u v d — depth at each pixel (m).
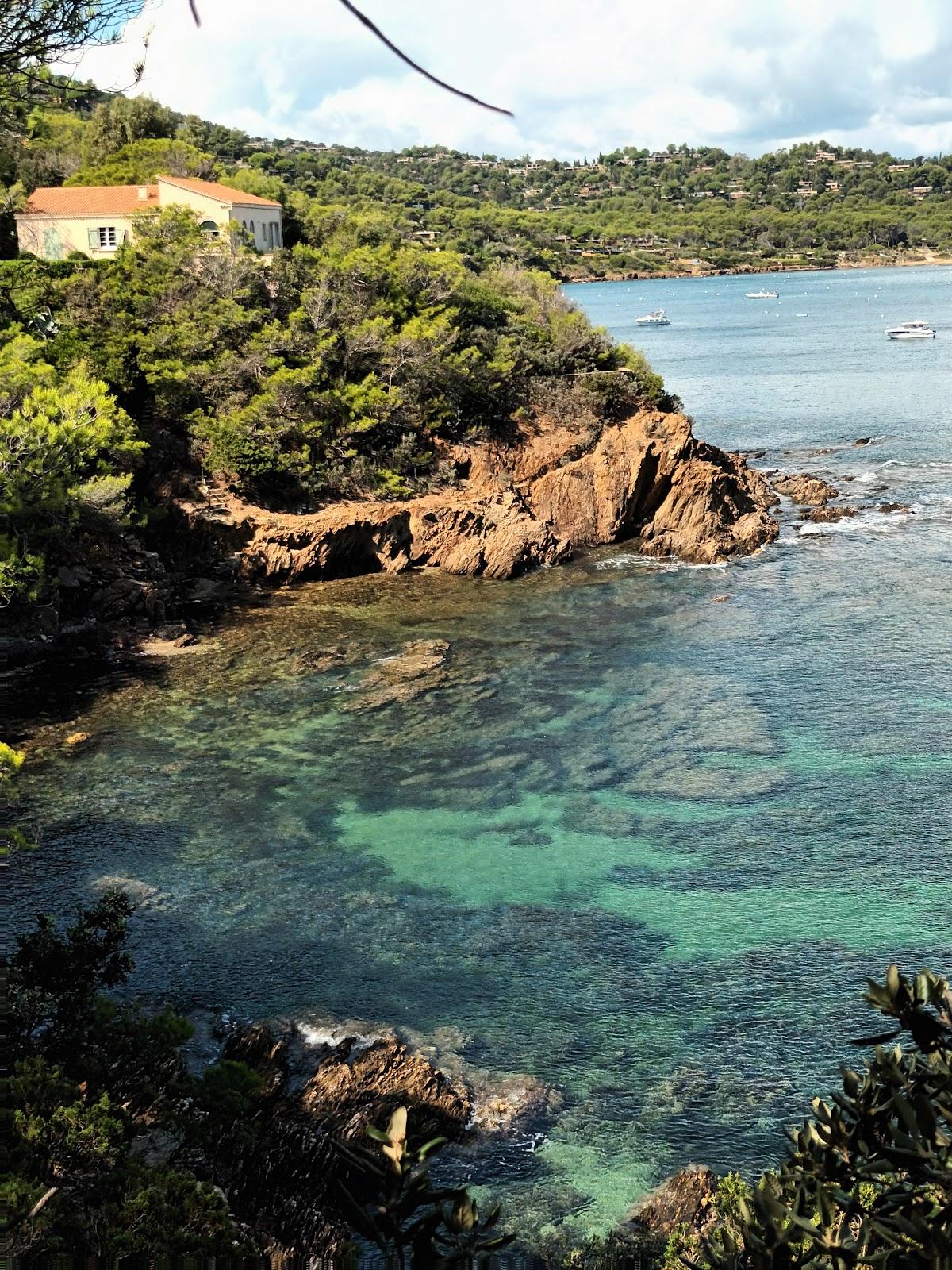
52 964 24.38
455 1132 27.19
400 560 77.81
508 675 56.75
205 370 82.19
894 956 33.69
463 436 90.62
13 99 12.06
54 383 67.69
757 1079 29.03
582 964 33.84
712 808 42.66
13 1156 17.30
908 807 42.12
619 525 83.06
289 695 54.91
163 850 40.75
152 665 59.31
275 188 124.25
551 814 42.69
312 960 34.38
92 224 99.06
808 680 54.69
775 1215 6.03
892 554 75.19
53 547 65.06
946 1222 5.78
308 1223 22.00
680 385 164.38
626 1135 27.19
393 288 96.19
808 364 182.50
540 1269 22.67
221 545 75.44
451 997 32.56
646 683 55.12
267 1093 27.55
